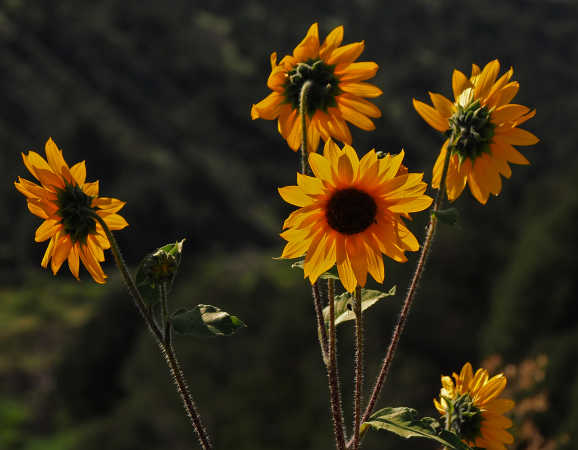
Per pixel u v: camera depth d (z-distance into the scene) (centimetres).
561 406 1947
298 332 2530
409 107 10550
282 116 283
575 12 14325
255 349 2556
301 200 233
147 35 11819
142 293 229
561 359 2231
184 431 2488
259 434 2392
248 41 12875
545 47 13588
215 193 8600
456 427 286
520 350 2612
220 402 2456
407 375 2536
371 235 235
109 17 11831
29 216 7675
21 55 10325
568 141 7781
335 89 276
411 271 2647
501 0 14612
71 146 8512
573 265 2606
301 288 2694
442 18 14162
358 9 14475
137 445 2489
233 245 8150
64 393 3888
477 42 13600
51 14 11050
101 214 245
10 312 6038
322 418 2344
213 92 11081
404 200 232
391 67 13062
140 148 8912
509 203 3625
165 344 228
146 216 7675
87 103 9925
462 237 3052
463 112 264
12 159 8650
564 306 2595
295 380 2467
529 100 11431
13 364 4947
